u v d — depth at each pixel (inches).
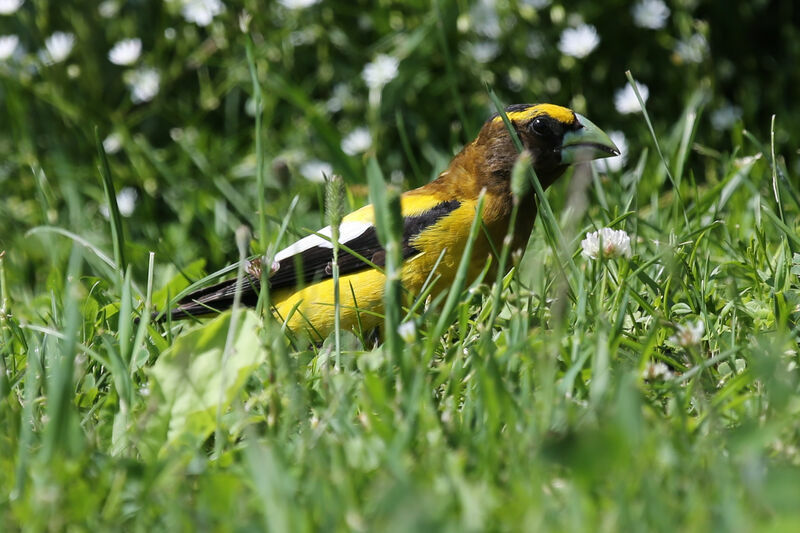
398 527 155.2
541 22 561.9
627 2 556.4
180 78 593.6
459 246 339.3
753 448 183.5
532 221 363.3
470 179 358.3
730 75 572.7
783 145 545.6
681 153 406.0
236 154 566.9
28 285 496.7
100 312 333.1
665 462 181.9
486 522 165.3
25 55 591.5
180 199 542.0
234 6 570.6
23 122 557.3
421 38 539.2
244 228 230.2
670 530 157.8
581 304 275.4
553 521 166.1
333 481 184.2
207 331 230.2
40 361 279.4
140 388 264.5
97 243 504.4
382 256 354.6
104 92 597.3
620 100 525.7
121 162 589.0
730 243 375.9
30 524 174.6
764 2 581.0
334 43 569.3
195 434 225.1
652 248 367.6
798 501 161.0
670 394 238.8
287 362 235.3
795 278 318.7
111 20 591.2
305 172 542.9
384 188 226.7
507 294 296.8
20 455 196.1
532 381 231.5
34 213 535.8
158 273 463.8
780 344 239.6
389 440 202.4
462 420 227.8
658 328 283.7
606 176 465.7
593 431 177.2
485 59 553.3
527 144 365.4
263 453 185.3
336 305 256.2
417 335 258.2
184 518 173.3
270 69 548.4
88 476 196.4
